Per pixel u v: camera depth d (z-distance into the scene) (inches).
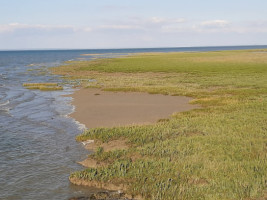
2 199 361.7
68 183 403.5
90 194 374.0
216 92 1167.0
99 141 567.5
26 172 438.9
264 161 431.2
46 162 478.0
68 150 533.3
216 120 677.9
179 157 455.5
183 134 581.3
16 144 566.3
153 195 354.9
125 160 456.8
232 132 577.3
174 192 357.1
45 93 1227.9
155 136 569.6
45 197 367.9
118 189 382.3
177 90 1222.9
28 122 732.7
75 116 788.6
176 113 789.2
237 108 826.8
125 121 724.0
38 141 584.4
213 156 452.8
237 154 461.7
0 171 441.7
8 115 810.2
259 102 904.9
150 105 934.4
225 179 375.9
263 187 354.3
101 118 763.4
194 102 964.6
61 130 658.8
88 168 431.2
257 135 555.2
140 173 407.2
